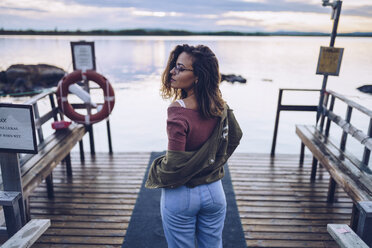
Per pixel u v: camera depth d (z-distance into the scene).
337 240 1.72
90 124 4.64
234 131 1.38
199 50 1.21
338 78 25.25
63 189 3.80
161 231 2.91
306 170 4.44
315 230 3.01
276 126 4.85
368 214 1.75
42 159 3.19
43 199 3.56
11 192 2.18
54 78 19.70
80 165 4.54
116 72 28.72
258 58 49.31
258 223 3.10
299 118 11.58
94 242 2.79
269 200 3.56
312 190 3.83
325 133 4.16
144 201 3.48
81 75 4.62
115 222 3.10
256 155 5.00
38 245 2.75
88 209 3.35
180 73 1.22
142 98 15.87
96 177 4.14
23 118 2.16
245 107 13.68
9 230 2.20
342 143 3.63
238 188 3.84
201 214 1.35
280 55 58.56
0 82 18.53
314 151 3.71
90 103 4.74
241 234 2.89
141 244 2.73
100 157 4.86
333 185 3.45
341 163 3.17
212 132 1.25
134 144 8.31
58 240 2.82
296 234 2.94
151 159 4.76
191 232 1.34
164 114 12.13
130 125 10.41
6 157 2.29
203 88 1.20
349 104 3.51
